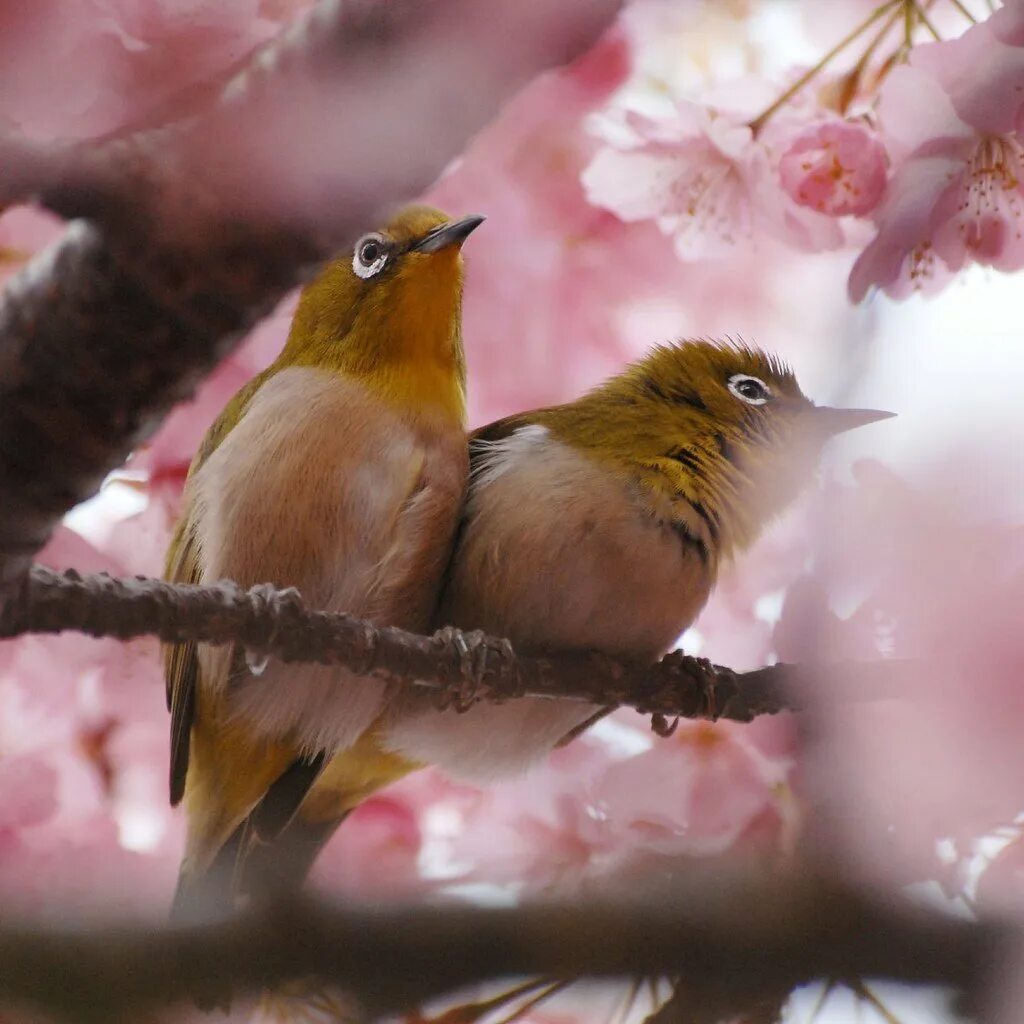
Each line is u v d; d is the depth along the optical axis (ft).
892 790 7.85
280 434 7.98
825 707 7.88
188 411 8.08
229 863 8.03
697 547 8.01
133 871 8.06
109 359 7.66
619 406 8.05
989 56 7.86
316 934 7.68
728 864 7.77
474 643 7.93
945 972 7.74
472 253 8.11
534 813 8.06
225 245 7.10
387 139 6.52
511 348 8.13
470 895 7.71
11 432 7.67
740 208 8.00
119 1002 7.65
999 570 7.88
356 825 8.11
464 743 8.02
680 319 8.14
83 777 8.09
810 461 8.06
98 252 7.48
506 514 8.00
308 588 7.98
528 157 8.09
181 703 8.00
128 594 7.78
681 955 7.72
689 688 7.98
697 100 7.98
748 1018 7.77
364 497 7.98
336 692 7.97
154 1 7.03
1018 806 7.85
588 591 7.98
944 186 7.89
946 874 7.84
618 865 7.96
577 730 8.08
